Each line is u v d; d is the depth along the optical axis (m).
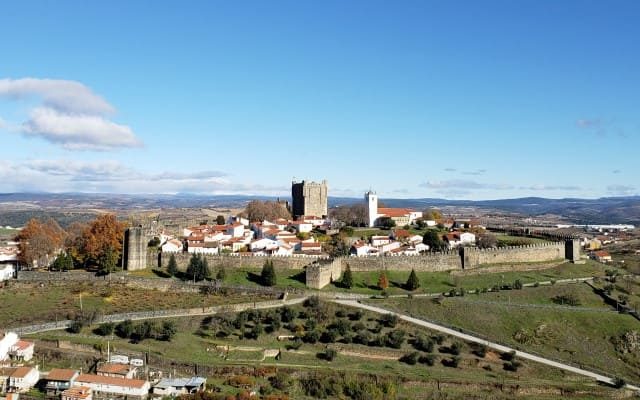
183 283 182.75
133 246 199.12
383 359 142.25
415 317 167.12
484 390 130.88
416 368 138.00
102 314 151.50
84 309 156.88
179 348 133.88
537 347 158.00
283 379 123.19
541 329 165.88
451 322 166.38
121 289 179.00
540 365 145.25
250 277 193.88
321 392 122.69
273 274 186.25
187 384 113.62
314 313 162.25
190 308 159.50
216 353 134.88
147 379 115.81
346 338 148.88
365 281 197.75
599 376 143.75
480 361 144.12
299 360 135.50
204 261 190.50
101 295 171.50
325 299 176.00
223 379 121.50
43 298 168.12
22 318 148.88
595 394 132.62
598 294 195.38
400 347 147.12
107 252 193.50
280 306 166.25
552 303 185.62
